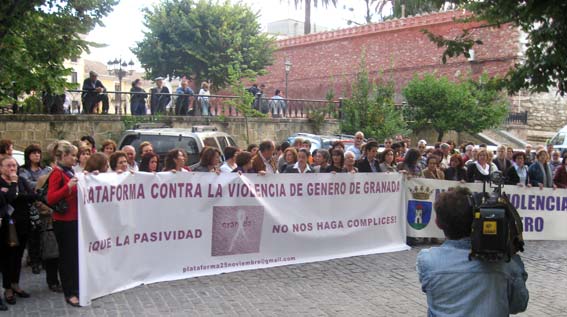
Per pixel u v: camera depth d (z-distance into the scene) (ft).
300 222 28.60
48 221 22.16
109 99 60.29
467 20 22.06
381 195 31.76
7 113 52.39
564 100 100.58
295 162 32.81
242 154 27.96
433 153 35.42
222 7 106.01
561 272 28.55
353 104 80.53
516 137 96.12
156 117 62.44
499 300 10.14
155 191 23.99
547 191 36.55
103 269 21.94
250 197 26.84
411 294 23.67
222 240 26.11
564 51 18.86
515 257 10.87
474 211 10.34
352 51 109.19
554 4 17.43
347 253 30.40
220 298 22.34
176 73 108.37
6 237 20.44
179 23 104.88
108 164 23.90
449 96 77.97
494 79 21.76
